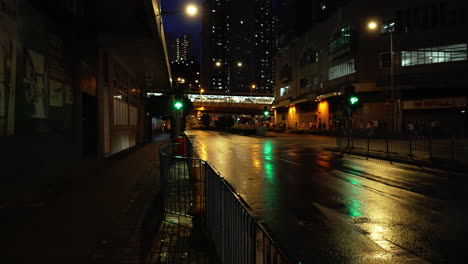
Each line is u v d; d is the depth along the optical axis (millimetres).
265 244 2248
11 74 7820
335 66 50062
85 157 14898
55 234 5109
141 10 11695
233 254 3182
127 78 24406
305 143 31266
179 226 5605
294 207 7375
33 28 9023
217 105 94875
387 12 41344
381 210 7121
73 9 10375
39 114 9367
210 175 5020
